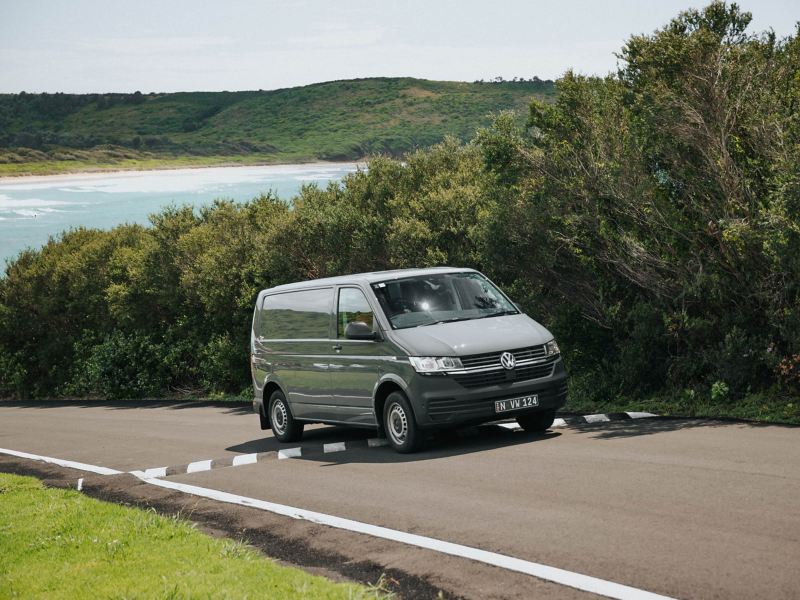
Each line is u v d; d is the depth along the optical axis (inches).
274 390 553.6
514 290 632.4
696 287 500.1
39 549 307.4
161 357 1131.3
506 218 593.0
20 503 410.6
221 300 986.7
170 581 245.0
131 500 399.9
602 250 564.7
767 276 478.0
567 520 278.8
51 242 1422.2
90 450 617.6
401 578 239.6
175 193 5698.8
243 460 481.7
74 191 6594.5
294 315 525.7
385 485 366.9
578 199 565.9
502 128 600.1
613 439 416.2
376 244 775.7
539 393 428.8
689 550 235.8
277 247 871.1
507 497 319.6
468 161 792.3
